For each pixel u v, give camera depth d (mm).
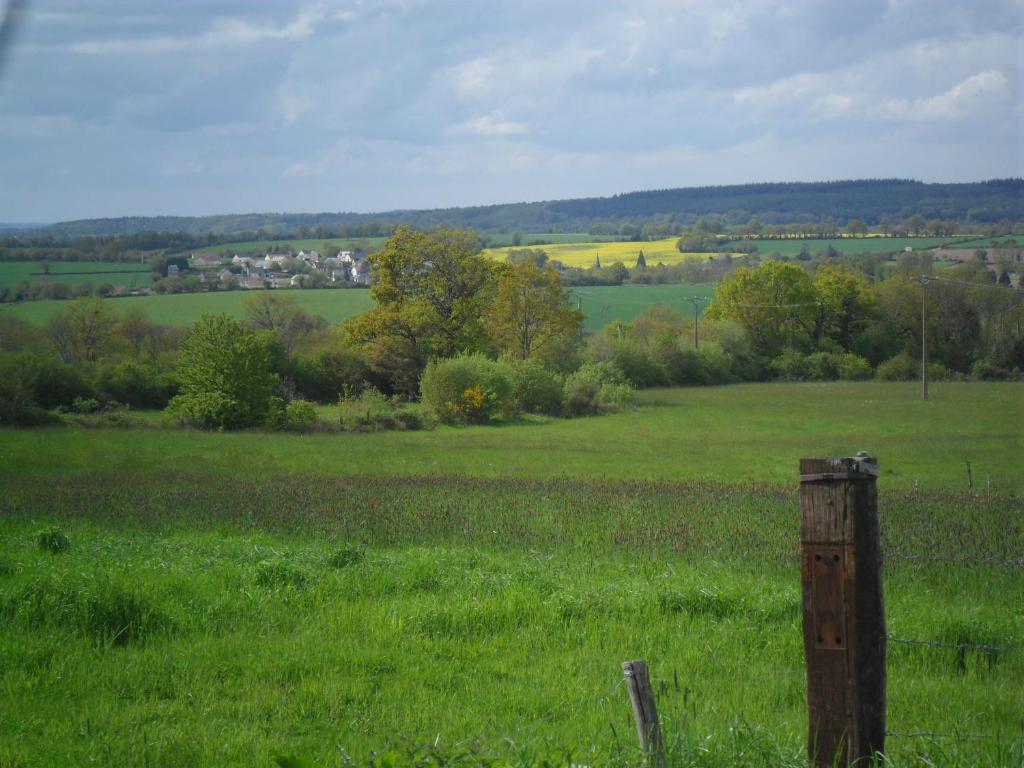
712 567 15477
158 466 34375
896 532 19375
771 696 8734
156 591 11914
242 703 8602
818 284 110375
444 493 26891
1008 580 14383
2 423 49500
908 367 98875
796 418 62531
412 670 9594
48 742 7594
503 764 5469
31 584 11430
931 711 8273
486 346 82562
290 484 29031
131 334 82875
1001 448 44562
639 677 5832
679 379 97250
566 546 18047
